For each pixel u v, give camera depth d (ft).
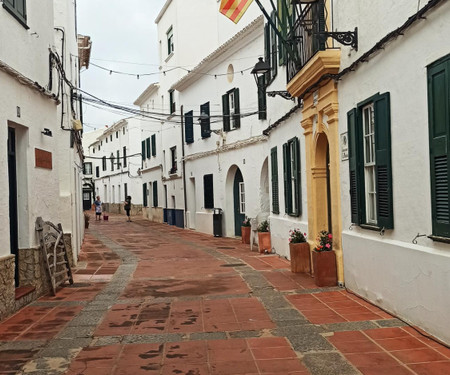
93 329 20.36
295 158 35.50
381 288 21.20
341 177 26.25
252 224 49.44
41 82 27.91
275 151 42.16
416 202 17.97
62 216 38.22
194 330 19.86
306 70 27.76
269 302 24.39
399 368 14.79
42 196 28.02
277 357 16.31
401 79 18.81
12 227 25.30
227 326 20.31
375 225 21.86
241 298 25.67
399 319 19.57
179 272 35.40
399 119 19.06
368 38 21.97
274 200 42.80
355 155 23.39
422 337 17.31
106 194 171.12
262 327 19.94
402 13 18.79
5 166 22.67
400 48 18.83
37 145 27.17
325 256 27.25
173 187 90.79
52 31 31.24
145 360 16.47
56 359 16.74
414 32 17.67
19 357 16.99
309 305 23.25
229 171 62.49
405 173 18.71
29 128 25.88
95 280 32.50
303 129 33.96
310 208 32.48
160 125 98.94
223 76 62.39
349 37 23.31
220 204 65.92
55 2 38.65
